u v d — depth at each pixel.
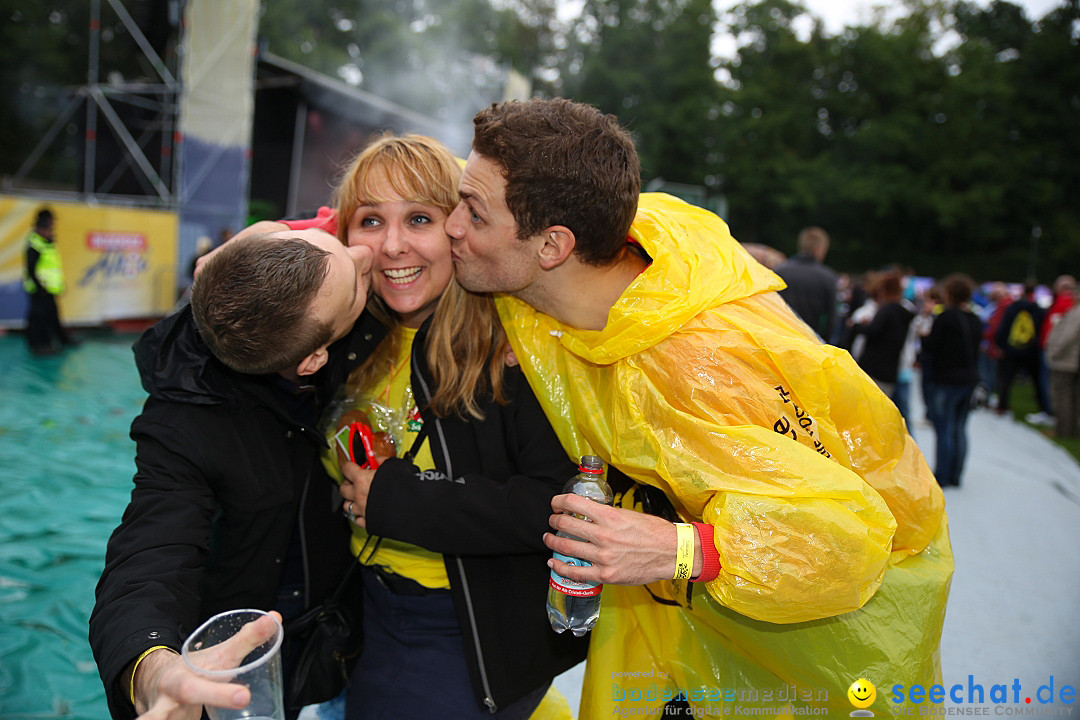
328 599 1.71
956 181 34.81
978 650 3.04
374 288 1.58
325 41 33.12
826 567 1.19
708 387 1.29
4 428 5.45
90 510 4.07
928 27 40.12
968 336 5.33
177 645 1.13
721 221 1.59
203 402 1.43
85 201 12.82
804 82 38.00
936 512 1.45
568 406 1.51
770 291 1.57
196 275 1.38
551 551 1.51
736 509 1.21
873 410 1.38
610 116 1.40
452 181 1.53
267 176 15.94
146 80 18.47
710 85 35.28
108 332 9.77
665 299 1.34
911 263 34.47
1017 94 36.50
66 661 2.72
